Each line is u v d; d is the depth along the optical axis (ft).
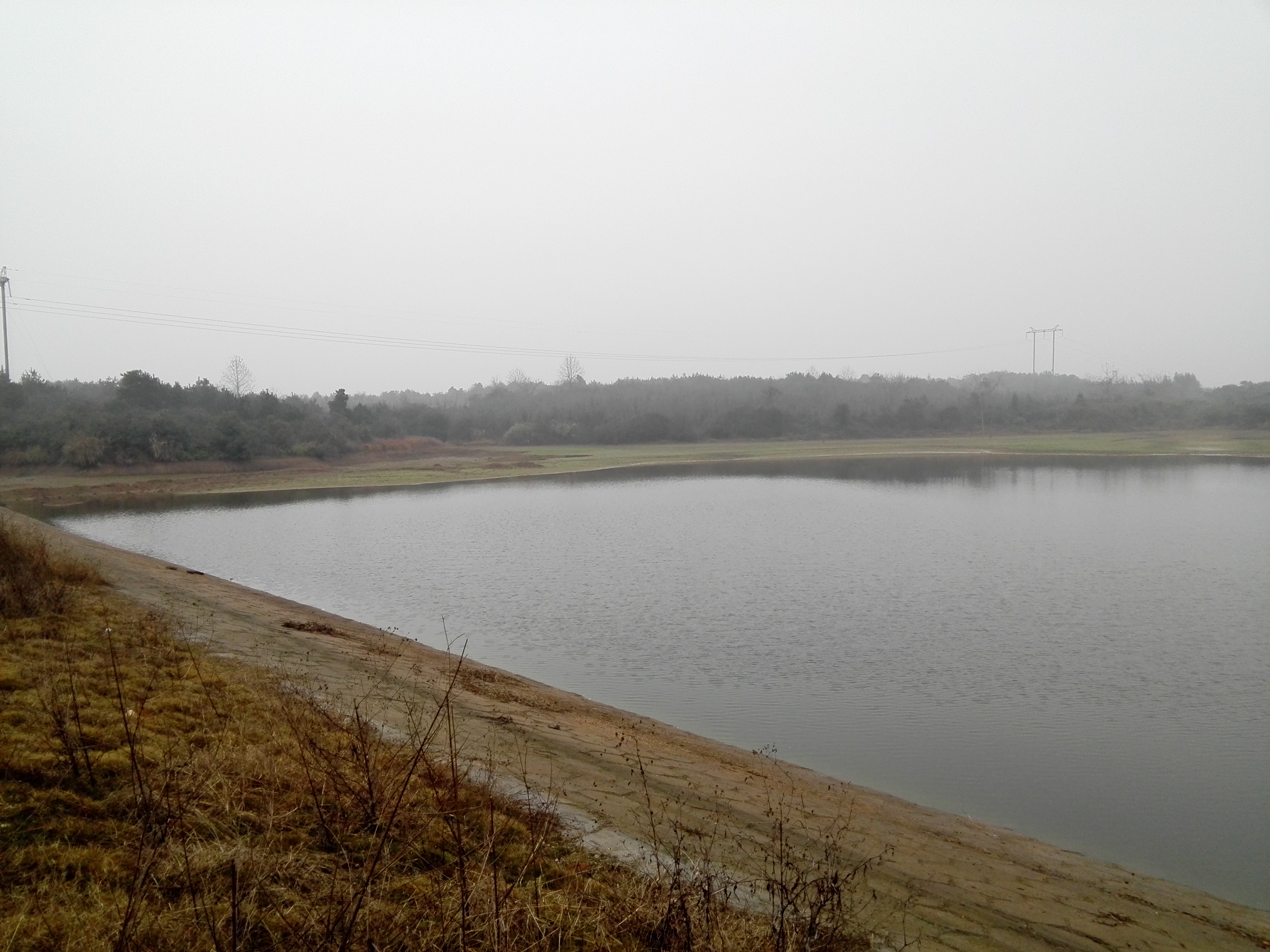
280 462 191.93
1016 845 27.25
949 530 99.25
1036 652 50.14
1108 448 228.22
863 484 160.76
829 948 16.25
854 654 49.85
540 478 184.96
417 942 13.64
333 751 20.98
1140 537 92.02
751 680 45.14
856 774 33.45
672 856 20.03
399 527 109.50
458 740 26.73
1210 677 45.39
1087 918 21.70
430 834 17.58
